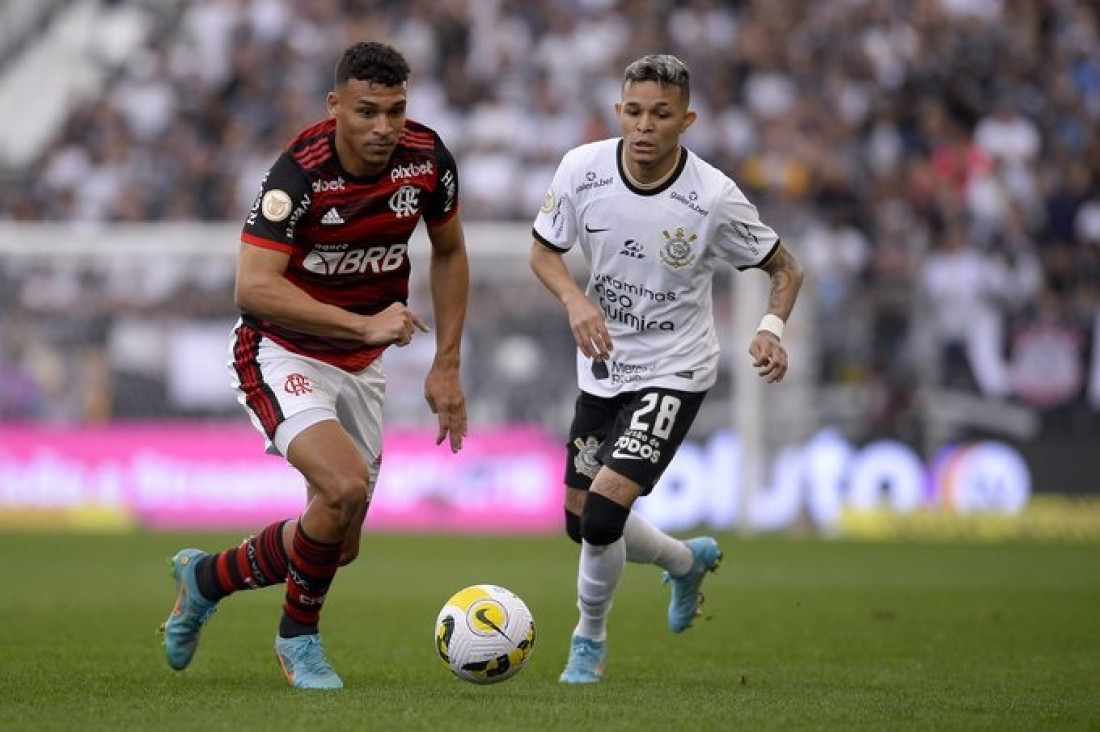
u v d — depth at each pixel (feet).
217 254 204.23
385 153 66.80
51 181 259.60
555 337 201.36
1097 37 259.60
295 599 68.39
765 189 240.32
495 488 199.21
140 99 264.52
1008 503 197.47
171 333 204.54
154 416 203.62
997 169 242.17
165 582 130.21
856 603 118.73
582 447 77.30
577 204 74.95
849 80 252.62
